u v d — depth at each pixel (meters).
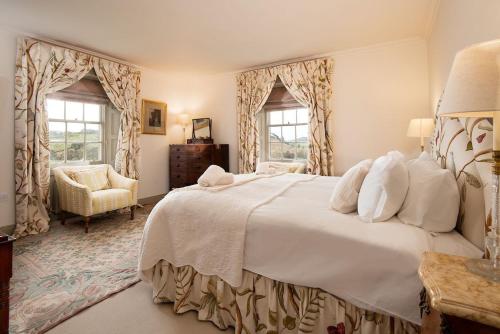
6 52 3.05
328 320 1.24
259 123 4.67
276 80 4.42
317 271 1.22
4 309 0.93
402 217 1.33
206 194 1.81
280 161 4.61
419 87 3.43
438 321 0.69
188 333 1.50
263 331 1.42
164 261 1.76
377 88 3.67
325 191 2.12
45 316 1.62
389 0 2.53
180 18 2.85
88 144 4.02
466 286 0.67
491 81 0.64
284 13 2.76
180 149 4.67
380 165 1.44
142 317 1.63
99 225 3.43
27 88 3.12
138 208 4.31
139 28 3.08
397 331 1.08
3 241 0.93
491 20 1.28
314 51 3.86
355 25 3.04
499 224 0.77
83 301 1.78
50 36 3.29
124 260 2.41
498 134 0.75
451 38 2.11
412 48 3.45
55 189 3.56
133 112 4.25
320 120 3.93
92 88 3.91
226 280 1.47
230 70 4.76
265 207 1.57
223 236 1.51
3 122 3.04
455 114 0.78
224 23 2.97
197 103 5.20
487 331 0.58
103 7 2.61
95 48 3.71
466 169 1.24
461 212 1.24
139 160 4.34
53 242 2.84
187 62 4.32
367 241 1.14
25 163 3.10
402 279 1.03
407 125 3.52
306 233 1.28
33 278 2.08
